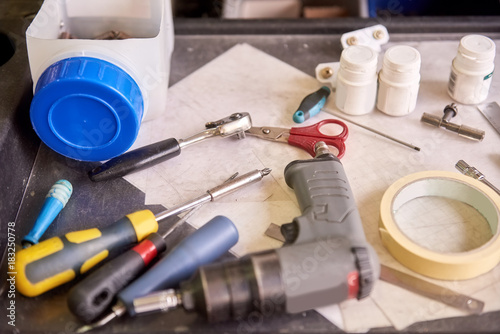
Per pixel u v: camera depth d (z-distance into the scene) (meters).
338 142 0.95
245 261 0.72
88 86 0.85
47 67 0.89
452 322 0.75
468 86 1.01
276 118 1.03
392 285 0.79
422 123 1.01
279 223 0.86
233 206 0.89
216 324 0.74
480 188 0.85
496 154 0.95
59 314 0.76
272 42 1.19
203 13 1.45
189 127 1.02
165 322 0.75
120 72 0.89
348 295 0.73
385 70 0.98
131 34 1.06
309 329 0.74
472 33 1.18
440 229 0.85
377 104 1.03
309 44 1.18
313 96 1.03
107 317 0.74
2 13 1.12
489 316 0.75
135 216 0.82
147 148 0.94
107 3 1.03
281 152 0.97
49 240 0.78
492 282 0.79
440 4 1.44
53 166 0.96
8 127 0.90
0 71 1.00
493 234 0.82
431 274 0.79
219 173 0.94
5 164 0.88
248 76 1.12
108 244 0.79
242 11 1.40
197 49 1.18
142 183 0.93
